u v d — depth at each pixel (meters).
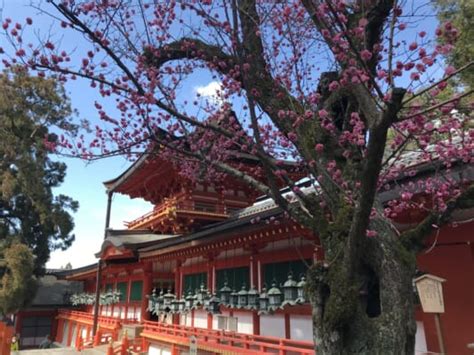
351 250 4.05
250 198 22.80
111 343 20.33
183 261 19.53
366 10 4.63
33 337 40.06
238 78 5.95
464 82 6.86
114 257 23.39
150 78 5.54
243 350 12.18
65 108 31.20
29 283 30.67
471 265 7.67
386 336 3.86
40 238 35.09
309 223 4.86
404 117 3.37
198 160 6.07
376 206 4.50
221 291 14.26
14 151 31.00
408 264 4.17
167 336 17.59
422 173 6.60
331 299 4.16
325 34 4.12
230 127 6.83
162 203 23.44
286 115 5.24
